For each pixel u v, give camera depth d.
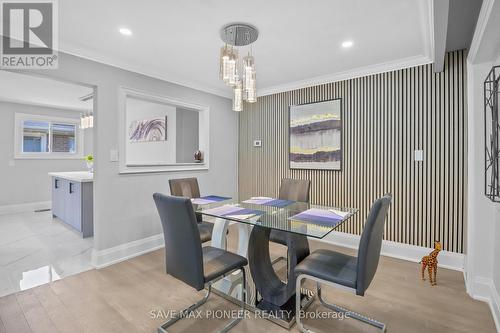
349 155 3.33
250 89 2.19
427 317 1.91
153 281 2.47
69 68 2.54
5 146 5.26
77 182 3.81
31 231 4.03
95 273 2.64
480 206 2.12
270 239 2.37
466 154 2.58
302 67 3.12
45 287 2.35
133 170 3.11
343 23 2.13
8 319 1.88
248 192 4.45
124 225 3.03
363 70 3.14
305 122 3.70
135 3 1.86
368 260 1.50
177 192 2.92
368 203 3.20
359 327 1.81
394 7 1.90
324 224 1.82
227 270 1.76
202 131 4.07
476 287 2.14
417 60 2.80
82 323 1.84
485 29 1.62
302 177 3.76
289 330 1.78
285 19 2.07
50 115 5.81
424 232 2.84
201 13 1.99
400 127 2.96
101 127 2.79
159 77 3.33
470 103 2.19
